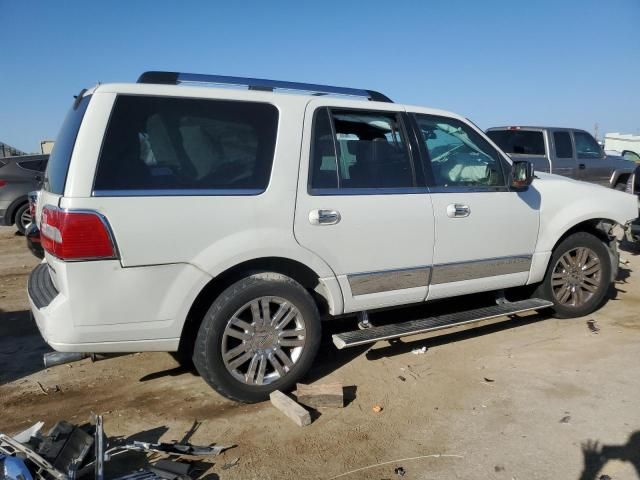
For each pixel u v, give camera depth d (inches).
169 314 134.5
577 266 209.5
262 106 148.1
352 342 155.3
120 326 130.4
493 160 187.2
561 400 148.5
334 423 139.3
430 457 124.0
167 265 132.7
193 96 140.2
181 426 138.2
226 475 117.7
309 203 148.9
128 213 127.7
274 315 148.0
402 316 214.2
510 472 117.8
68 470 109.9
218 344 140.1
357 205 155.9
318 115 154.8
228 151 142.3
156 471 114.4
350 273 157.1
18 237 454.3
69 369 174.1
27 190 446.9
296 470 119.6
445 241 172.6
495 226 182.9
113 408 148.0
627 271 293.4
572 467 118.9
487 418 140.3
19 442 112.2
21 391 158.7
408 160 169.5
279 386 149.9
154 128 134.6
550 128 437.4
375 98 173.2
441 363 174.9
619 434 131.0
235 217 139.1
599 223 212.7
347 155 158.9
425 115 175.9
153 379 166.2
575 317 214.5
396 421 139.9
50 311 126.7
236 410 146.3
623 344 187.8
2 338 203.2
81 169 125.6
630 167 472.4
